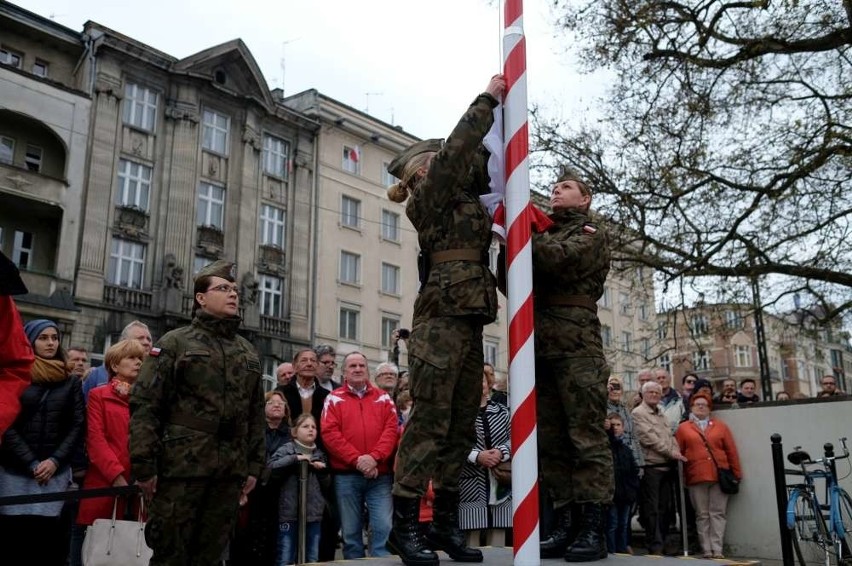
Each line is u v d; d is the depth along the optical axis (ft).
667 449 27.50
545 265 12.67
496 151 12.05
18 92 78.13
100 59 85.25
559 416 13.47
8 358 12.13
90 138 83.41
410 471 11.19
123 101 87.15
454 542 11.91
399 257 116.06
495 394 24.62
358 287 109.40
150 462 13.08
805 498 25.91
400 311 114.62
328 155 108.78
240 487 14.30
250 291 95.35
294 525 20.43
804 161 41.24
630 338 138.00
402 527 11.21
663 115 43.45
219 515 13.93
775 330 56.34
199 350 13.85
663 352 49.90
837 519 25.44
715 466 27.91
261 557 20.36
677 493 29.76
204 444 13.47
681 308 46.98
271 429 21.45
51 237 82.43
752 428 29.35
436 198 11.35
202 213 92.99
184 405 13.60
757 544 28.30
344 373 21.45
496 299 11.82
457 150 11.19
